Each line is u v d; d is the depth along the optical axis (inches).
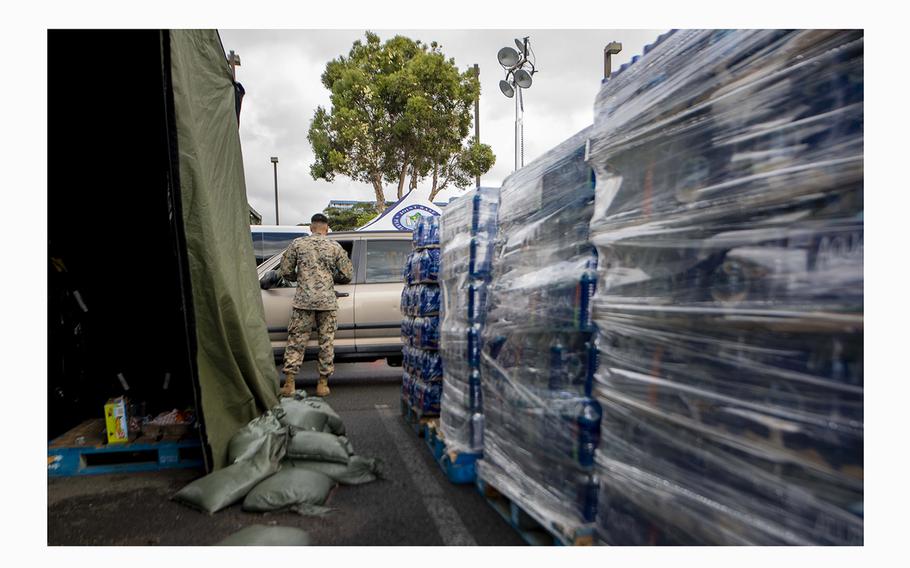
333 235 259.0
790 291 45.8
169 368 161.2
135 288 162.6
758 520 47.8
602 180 72.5
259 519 104.4
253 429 126.9
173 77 113.2
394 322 247.4
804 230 45.4
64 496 117.6
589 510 73.5
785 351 46.6
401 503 111.7
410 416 173.3
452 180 840.3
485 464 108.7
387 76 761.6
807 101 46.2
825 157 44.4
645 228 62.6
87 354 161.5
